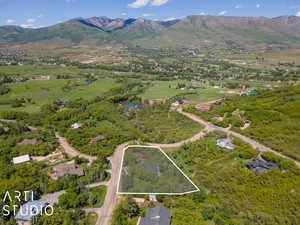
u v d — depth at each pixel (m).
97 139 95.81
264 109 121.56
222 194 60.69
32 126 114.75
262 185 63.66
